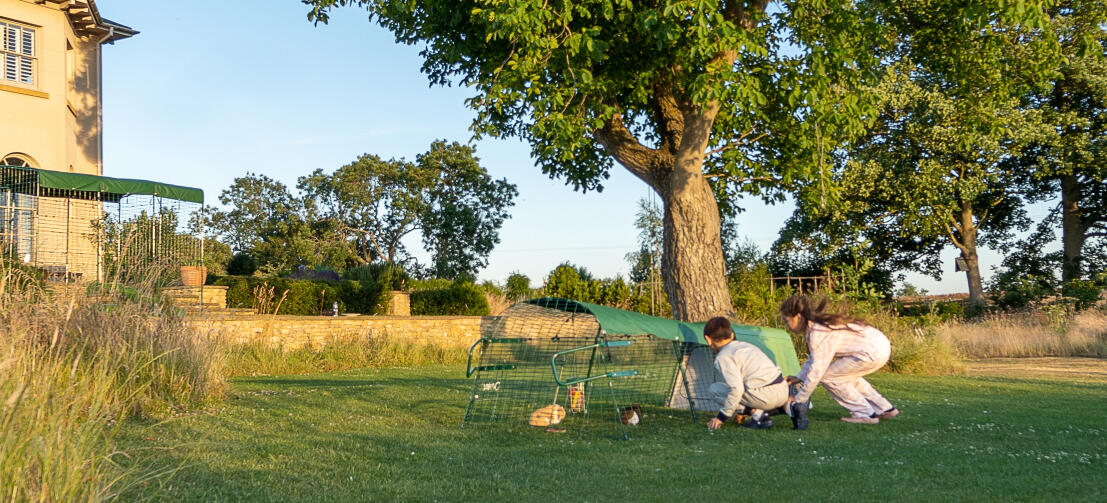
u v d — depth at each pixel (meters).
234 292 20.70
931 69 13.33
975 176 29.52
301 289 22.31
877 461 5.28
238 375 13.59
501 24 9.75
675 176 10.90
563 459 5.39
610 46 10.91
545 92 10.69
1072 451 5.66
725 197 14.37
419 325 19.02
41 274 9.74
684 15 9.48
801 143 11.38
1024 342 19.39
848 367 7.09
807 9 10.97
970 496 4.23
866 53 11.15
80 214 18.08
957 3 11.53
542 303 7.01
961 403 8.80
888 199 31.28
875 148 30.58
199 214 17.77
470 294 25.02
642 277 32.19
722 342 7.09
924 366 13.52
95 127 22.22
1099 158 28.31
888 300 30.94
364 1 11.74
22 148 19.06
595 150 14.22
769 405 6.86
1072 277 31.80
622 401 8.73
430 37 12.04
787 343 8.57
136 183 16.58
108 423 6.10
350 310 23.77
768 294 23.48
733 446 5.96
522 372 8.56
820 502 4.12
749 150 13.34
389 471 4.92
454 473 4.89
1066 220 32.81
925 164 29.53
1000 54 12.73
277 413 7.71
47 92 19.64
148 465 4.88
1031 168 30.55
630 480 4.71
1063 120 28.88
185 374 8.29
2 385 3.59
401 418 7.49
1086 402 8.92
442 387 10.62
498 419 7.45
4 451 3.20
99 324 7.66
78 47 21.94
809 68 11.08
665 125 11.72
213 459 5.17
